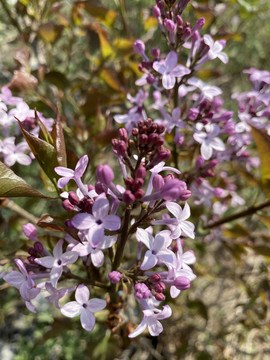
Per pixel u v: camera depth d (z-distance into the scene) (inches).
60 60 11.9
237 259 9.0
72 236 4.0
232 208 11.9
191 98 7.4
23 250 5.6
